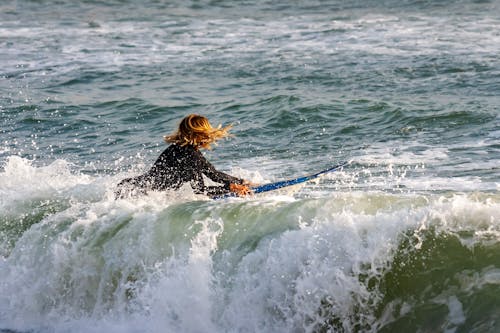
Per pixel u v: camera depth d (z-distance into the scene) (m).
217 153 48.84
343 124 54.12
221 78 74.81
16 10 135.50
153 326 25.36
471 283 20.66
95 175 45.31
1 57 90.31
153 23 116.31
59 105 65.94
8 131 58.59
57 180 38.22
